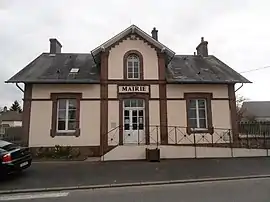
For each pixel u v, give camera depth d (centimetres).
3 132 1916
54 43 1939
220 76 1662
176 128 1566
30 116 1515
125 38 1620
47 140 1502
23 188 830
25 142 1487
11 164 895
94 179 939
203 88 1628
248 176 980
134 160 1334
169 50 1603
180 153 1399
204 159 1359
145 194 746
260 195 705
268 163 1236
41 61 1770
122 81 1575
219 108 1620
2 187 842
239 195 711
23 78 1511
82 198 721
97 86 1567
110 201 681
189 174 1014
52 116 1523
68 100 1568
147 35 1602
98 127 1532
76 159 1356
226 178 952
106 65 1580
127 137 1552
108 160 1326
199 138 1575
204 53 2041
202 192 755
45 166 1170
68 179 941
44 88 1546
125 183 883
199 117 1625
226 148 1434
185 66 1812
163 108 1573
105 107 1548
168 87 1599
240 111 4116
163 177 966
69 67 1700
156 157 1300
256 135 1661
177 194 738
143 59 1606
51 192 802
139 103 1592
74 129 1538
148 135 1539
